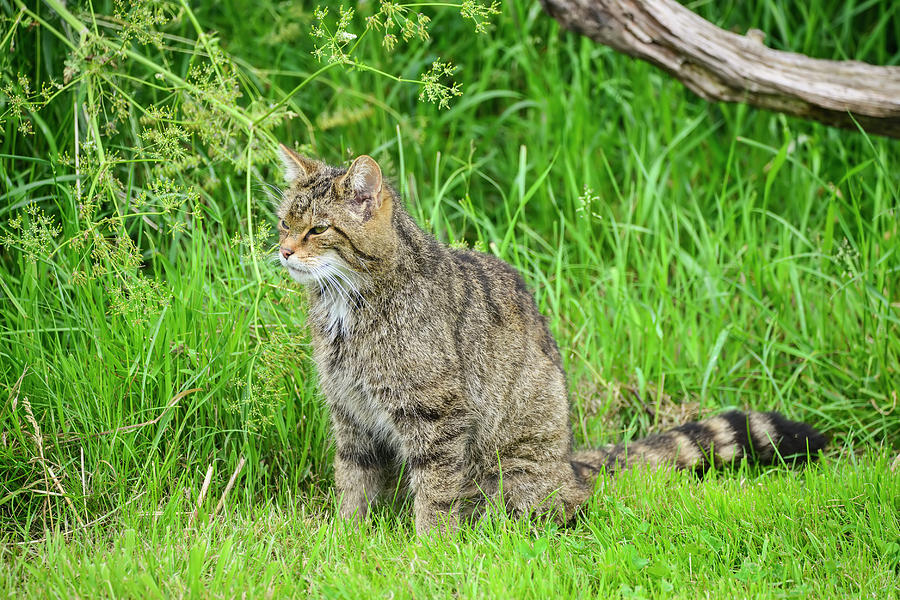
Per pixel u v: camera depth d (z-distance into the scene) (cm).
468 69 1373
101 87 1005
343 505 900
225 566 747
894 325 1080
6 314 909
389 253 823
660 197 1231
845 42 1388
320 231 816
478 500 898
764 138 1334
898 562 750
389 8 886
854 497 832
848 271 1147
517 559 745
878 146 1278
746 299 1146
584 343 1122
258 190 1092
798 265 1176
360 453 898
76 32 1052
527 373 895
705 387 1047
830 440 1024
